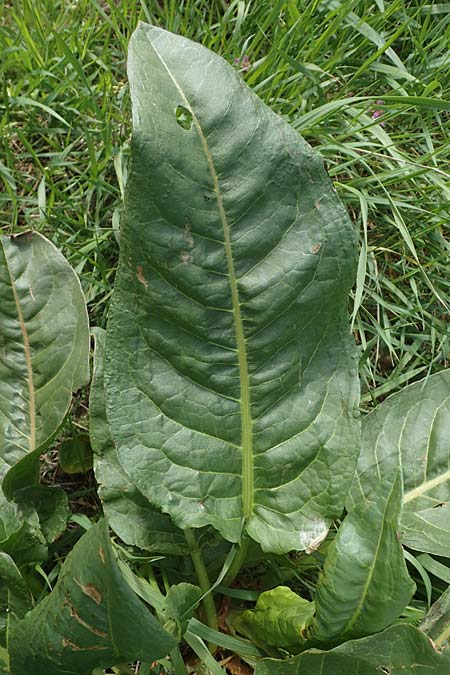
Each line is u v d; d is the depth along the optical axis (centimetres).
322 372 69
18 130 85
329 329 68
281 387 68
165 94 64
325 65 91
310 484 69
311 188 66
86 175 88
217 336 67
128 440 66
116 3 98
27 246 73
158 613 68
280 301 67
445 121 94
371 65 91
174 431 67
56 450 81
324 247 67
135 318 66
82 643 61
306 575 76
